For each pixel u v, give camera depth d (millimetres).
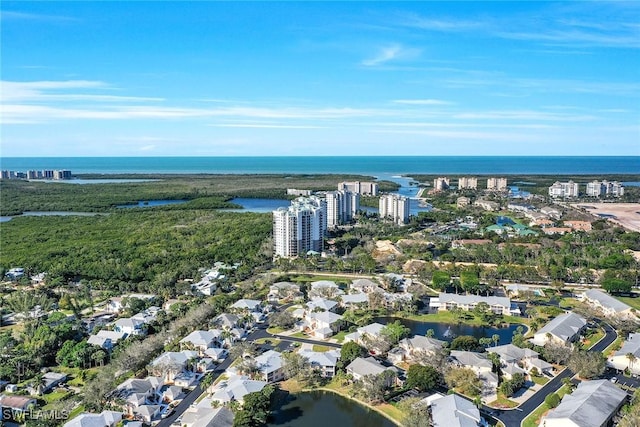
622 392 195875
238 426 183750
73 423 181375
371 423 195625
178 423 195375
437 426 180000
